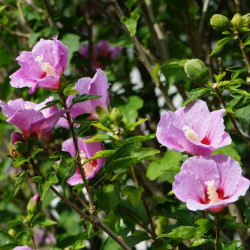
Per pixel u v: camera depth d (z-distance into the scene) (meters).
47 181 1.02
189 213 1.16
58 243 1.30
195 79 1.06
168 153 1.28
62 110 1.02
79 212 1.03
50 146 1.48
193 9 1.40
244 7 1.50
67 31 1.45
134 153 1.08
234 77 1.08
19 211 1.59
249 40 1.07
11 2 1.55
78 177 1.16
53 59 1.06
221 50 1.49
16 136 1.02
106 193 1.18
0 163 1.60
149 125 1.53
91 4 1.66
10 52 1.52
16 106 1.06
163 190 1.39
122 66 1.60
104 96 1.14
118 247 1.15
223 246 1.04
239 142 1.38
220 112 1.01
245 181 0.96
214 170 0.98
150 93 1.54
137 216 1.24
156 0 1.53
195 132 1.03
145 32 1.54
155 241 1.17
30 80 1.05
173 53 1.58
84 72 1.51
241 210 1.22
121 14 1.31
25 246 1.16
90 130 1.38
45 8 1.52
